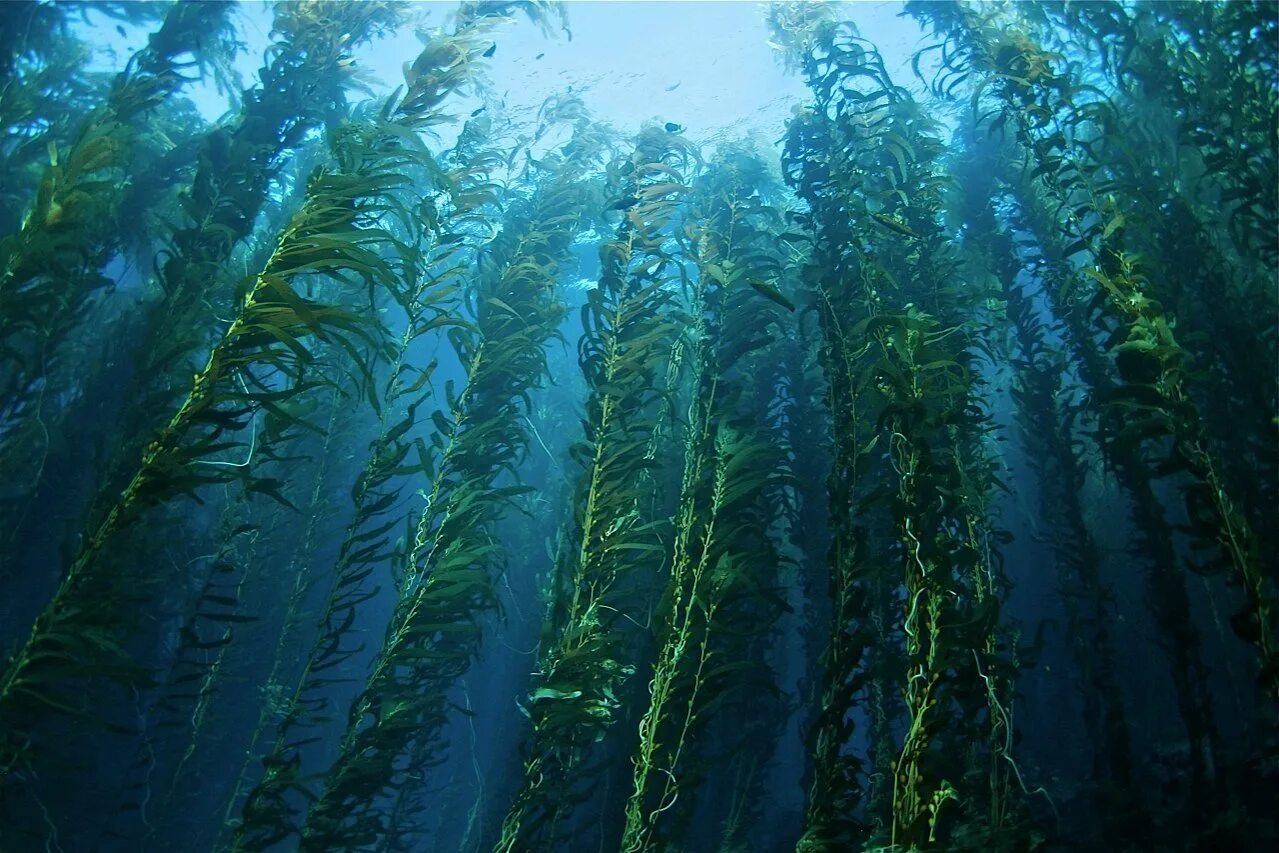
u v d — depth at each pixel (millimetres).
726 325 6199
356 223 4664
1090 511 9039
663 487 6535
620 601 5059
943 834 3355
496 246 7449
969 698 3760
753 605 6027
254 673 7395
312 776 4910
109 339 7004
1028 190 8172
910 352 4176
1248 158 5371
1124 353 4625
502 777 7172
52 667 3527
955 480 3971
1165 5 6703
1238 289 5926
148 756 5680
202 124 10906
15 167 7395
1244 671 7004
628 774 5250
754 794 5945
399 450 5523
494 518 6230
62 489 6160
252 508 7777
